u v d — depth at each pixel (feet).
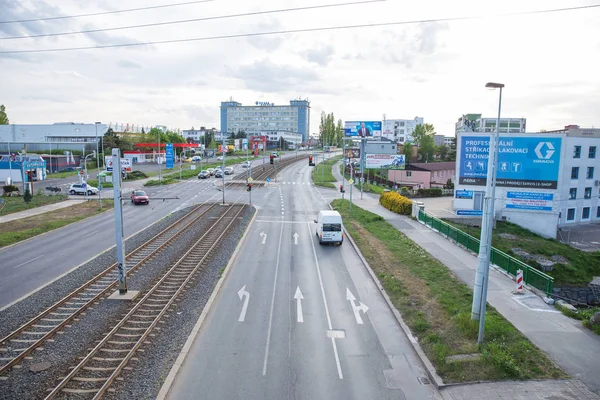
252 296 69.21
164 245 102.63
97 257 90.58
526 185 141.69
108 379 42.34
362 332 56.70
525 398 40.68
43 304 63.46
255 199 191.31
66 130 421.59
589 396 40.88
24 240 108.37
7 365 45.03
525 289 71.36
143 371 44.98
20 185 237.86
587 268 120.16
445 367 45.80
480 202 147.74
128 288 71.51
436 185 257.34
